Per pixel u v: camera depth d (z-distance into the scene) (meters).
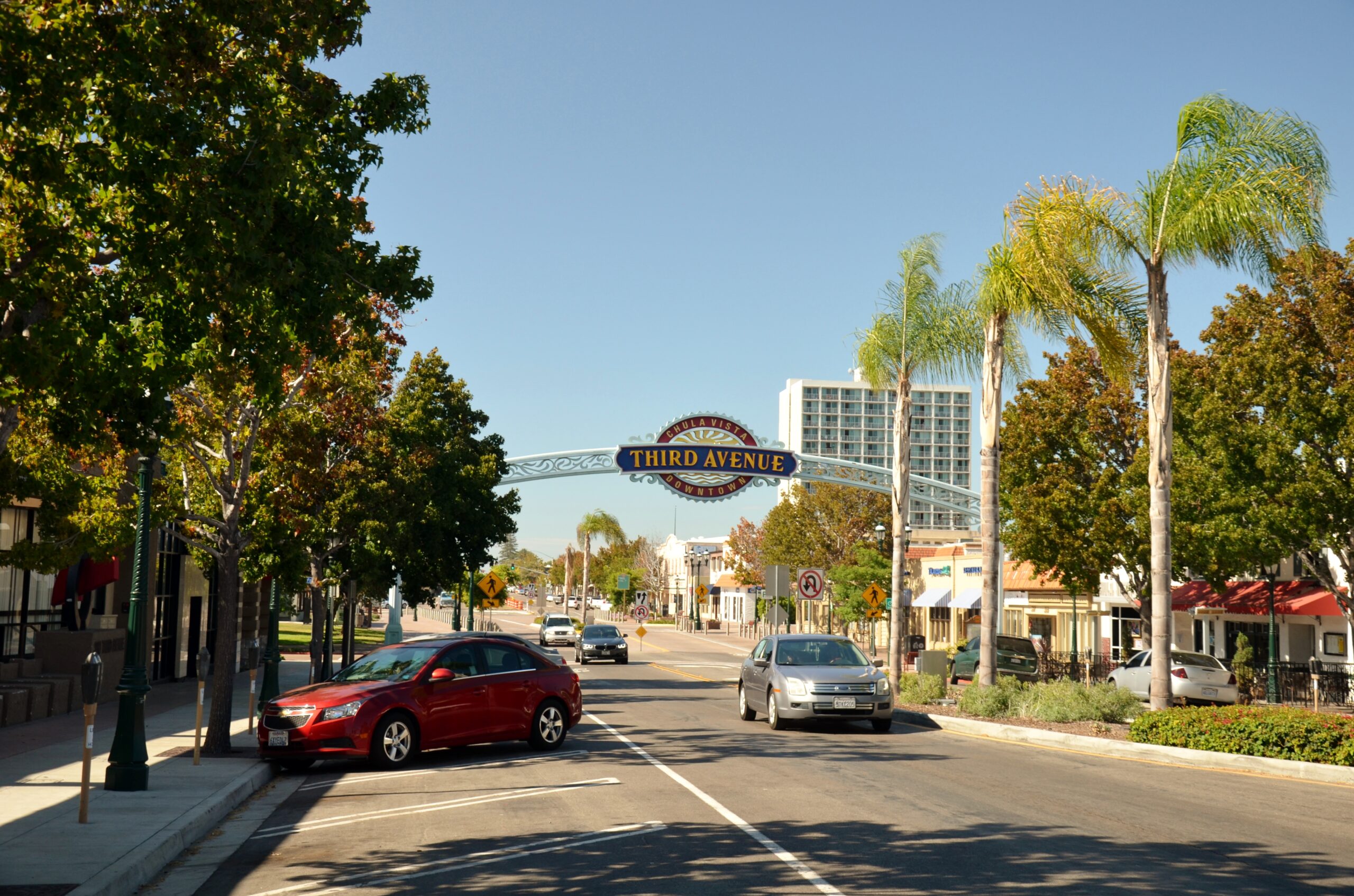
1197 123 18.56
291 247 9.81
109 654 26.06
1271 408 26.75
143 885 8.54
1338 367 25.77
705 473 44.19
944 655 28.72
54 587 27.34
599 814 10.93
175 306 9.65
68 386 9.02
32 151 8.32
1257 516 26.67
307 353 17.25
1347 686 28.05
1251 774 14.10
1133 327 21.83
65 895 7.52
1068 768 14.46
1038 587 46.88
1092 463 33.44
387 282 10.81
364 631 76.06
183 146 8.94
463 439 35.84
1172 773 14.04
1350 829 10.09
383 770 14.88
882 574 58.31
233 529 16.55
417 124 11.12
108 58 8.70
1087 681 31.38
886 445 177.12
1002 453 35.12
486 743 16.98
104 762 14.48
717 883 7.93
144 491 12.77
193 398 16.19
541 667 16.91
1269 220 17.77
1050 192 19.48
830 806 11.27
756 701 21.06
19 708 19.91
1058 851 8.97
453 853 9.26
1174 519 29.41
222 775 13.43
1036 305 21.73
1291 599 31.44
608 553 130.25
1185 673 26.62
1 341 8.18
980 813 10.81
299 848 9.79
